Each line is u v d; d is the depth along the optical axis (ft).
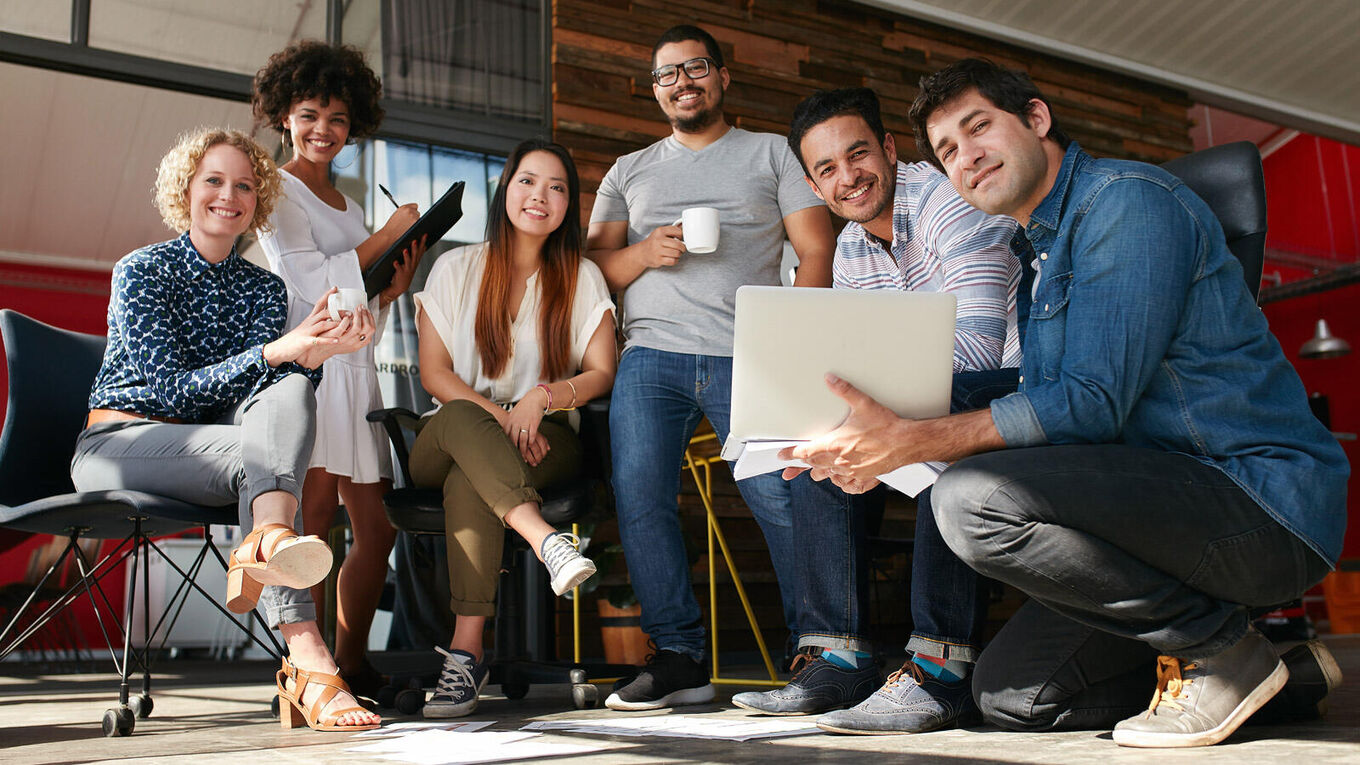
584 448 7.79
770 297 4.49
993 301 5.63
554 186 7.75
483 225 13.10
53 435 6.65
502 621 8.12
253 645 21.24
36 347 6.70
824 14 15.58
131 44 11.53
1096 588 4.09
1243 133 30.14
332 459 7.26
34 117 21.77
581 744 4.53
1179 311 4.26
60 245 28.58
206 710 7.38
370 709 6.47
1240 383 4.25
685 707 6.58
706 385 7.39
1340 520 4.11
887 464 4.50
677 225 7.84
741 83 14.75
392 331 12.47
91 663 17.52
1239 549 4.01
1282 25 17.16
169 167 6.78
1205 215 4.43
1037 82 17.37
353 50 8.63
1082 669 4.57
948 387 4.58
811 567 5.93
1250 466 4.11
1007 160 4.61
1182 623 4.05
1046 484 4.05
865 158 6.36
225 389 6.14
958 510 4.26
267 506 5.42
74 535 6.57
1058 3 16.30
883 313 4.53
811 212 7.98
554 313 7.81
